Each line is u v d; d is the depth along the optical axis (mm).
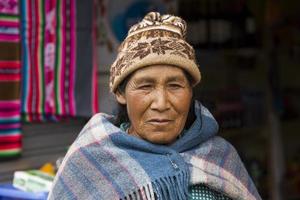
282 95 3621
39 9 2428
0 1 2311
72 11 2502
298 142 3777
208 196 1218
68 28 2498
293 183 3580
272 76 3434
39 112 2473
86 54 2549
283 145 3680
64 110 2520
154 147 1184
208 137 1278
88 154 1218
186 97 1173
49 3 2447
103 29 2701
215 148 1271
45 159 2639
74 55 2523
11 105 2383
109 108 2713
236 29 3344
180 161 1184
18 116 2410
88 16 2539
